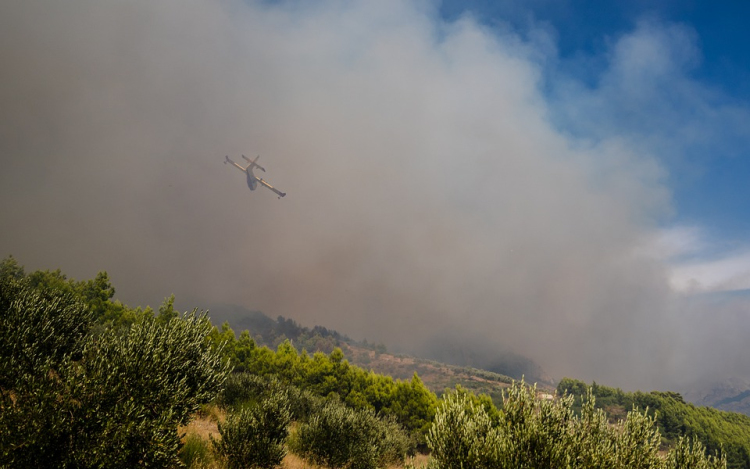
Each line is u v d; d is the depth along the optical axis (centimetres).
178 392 683
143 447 582
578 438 591
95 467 539
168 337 765
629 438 602
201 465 916
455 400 667
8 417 511
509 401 645
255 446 1056
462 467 567
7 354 679
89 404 575
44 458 513
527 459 565
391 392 4147
